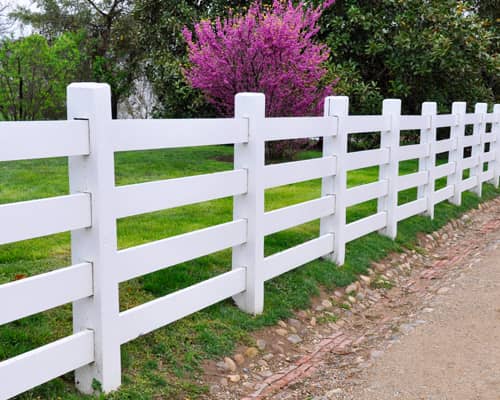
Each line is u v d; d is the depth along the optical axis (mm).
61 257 4375
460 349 3943
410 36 11484
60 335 3340
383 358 3844
